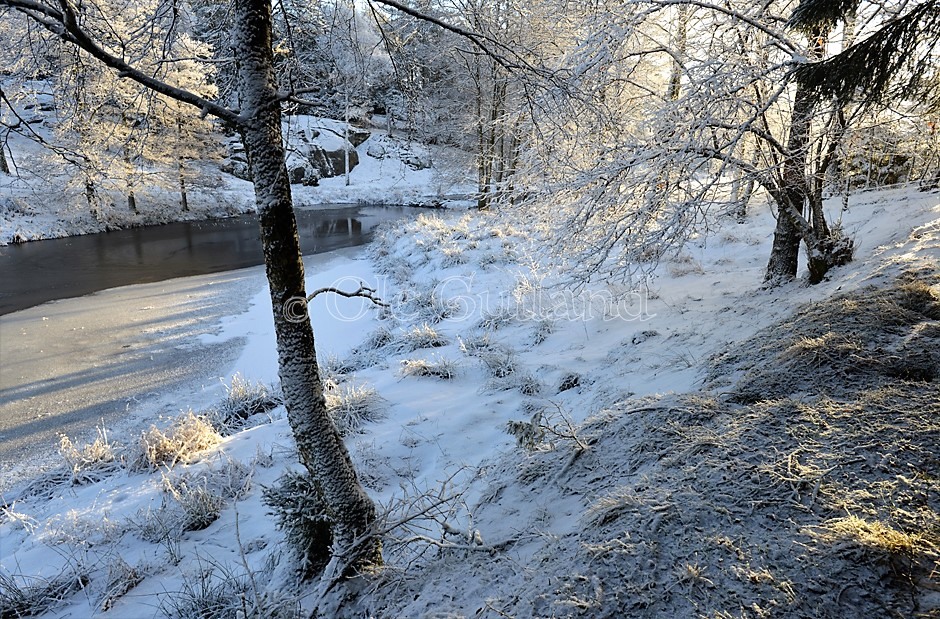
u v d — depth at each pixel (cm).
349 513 322
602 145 550
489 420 581
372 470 493
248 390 777
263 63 286
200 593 365
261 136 287
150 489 532
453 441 541
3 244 2036
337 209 3209
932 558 195
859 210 1151
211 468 547
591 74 558
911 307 443
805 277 727
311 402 316
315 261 1808
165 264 1802
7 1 233
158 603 367
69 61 377
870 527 210
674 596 204
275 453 571
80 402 798
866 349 372
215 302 1343
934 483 229
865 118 618
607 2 576
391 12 413
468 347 853
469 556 306
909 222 880
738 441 301
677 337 659
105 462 608
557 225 633
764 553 214
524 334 887
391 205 3438
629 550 232
